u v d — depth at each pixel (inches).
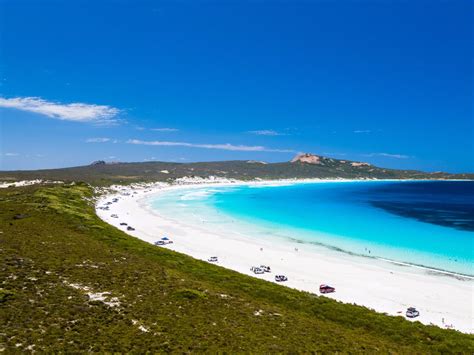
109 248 2154.3
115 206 5625.0
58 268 1492.4
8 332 916.0
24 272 1369.3
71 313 1074.1
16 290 1187.3
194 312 1224.2
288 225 4382.4
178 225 4256.9
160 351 910.4
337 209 6003.9
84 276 1439.5
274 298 1680.6
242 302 1441.9
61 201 4050.2
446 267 2566.4
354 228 4180.6
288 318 1333.7
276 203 6914.4
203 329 1082.7
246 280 1955.0
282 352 989.2
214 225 4323.3
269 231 3986.2
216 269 2138.3
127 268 1654.8
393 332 1395.2
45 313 1052.5
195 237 3580.2
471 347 1296.8
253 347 998.4
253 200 7465.6
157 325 1073.5
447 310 1813.5
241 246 3223.4
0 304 1069.1
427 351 1245.1
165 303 1274.6
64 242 2050.9
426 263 2677.2
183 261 2214.6
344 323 1466.5
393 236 3700.8
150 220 4549.7
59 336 930.1
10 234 2041.1
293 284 2185.0
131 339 959.6
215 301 1381.6
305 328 1235.9
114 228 3184.1
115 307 1172.5
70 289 1270.9
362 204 6815.9
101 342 924.0
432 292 2063.2
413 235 3742.6
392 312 1769.2
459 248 3144.7
